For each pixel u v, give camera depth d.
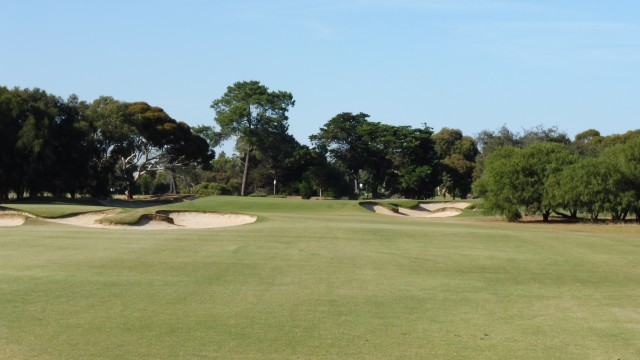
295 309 17.75
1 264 24.45
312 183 116.81
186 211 53.38
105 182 95.56
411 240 37.06
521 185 67.94
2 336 14.30
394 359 13.32
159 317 16.36
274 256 28.53
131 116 97.31
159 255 27.89
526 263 29.02
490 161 76.56
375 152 130.00
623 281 24.94
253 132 112.38
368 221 53.12
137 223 46.56
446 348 14.20
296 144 122.81
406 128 129.38
